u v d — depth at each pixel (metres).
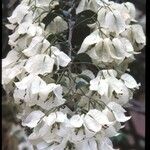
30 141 0.32
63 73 0.33
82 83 0.33
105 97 0.33
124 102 0.34
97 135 0.31
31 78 0.33
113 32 0.35
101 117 0.31
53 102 0.32
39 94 0.32
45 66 0.33
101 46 0.34
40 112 0.32
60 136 0.31
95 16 0.35
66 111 0.32
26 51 0.34
